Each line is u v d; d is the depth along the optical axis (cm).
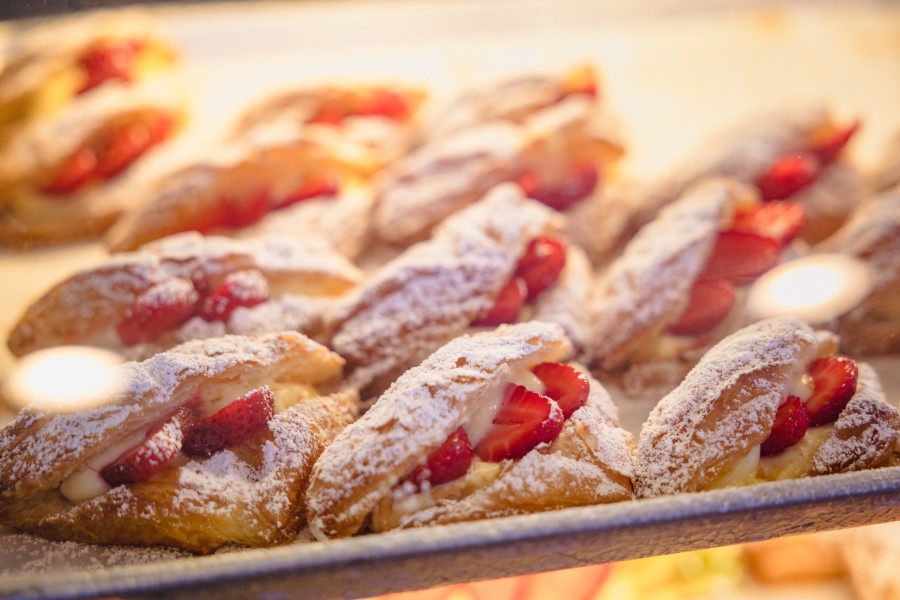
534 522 50
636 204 74
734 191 68
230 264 63
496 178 72
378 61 89
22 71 80
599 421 55
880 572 63
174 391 54
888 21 94
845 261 65
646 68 89
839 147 75
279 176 73
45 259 74
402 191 72
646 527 50
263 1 95
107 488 54
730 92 85
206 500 54
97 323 62
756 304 63
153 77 84
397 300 62
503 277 62
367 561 49
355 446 53
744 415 53
